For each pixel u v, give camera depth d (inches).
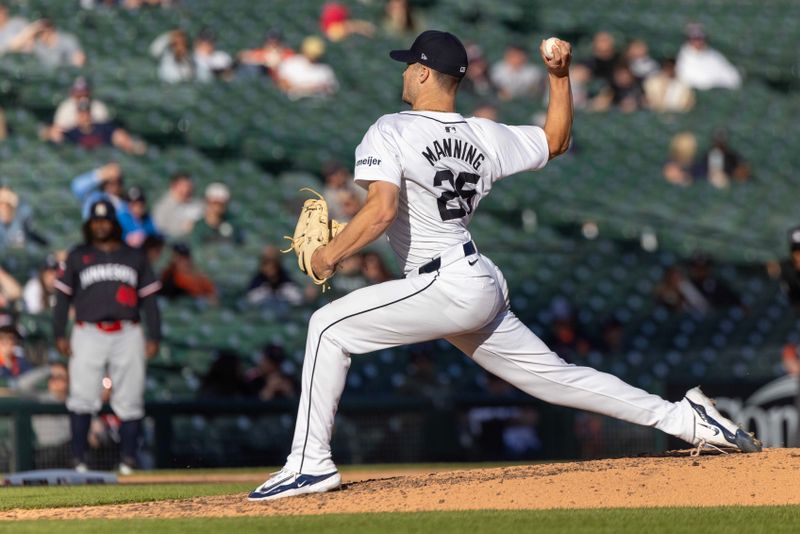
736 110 2444.6
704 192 2251.5
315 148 2156.7
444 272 629.3
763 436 1368.1
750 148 2373.3
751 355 1686.8
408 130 625.3
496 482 652.7
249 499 650.8
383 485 678.5
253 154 2127.2
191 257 1871.3
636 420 692.7
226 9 2443.4
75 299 1164.5
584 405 687.1
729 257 2070.6
